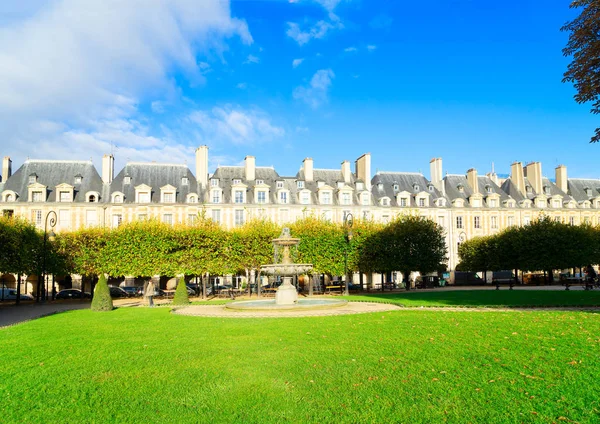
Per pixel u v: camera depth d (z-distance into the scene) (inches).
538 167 2979.8
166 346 498.9
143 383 353.4
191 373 378.6
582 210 2984.7
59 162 2439.7
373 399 305.0
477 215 2849.4
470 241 2600.9
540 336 493.7
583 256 2112.5
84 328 680.4
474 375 350.3
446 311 815.7
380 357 415.2
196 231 1775.3
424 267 1936.5
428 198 2792.8
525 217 2891.2
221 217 2460.6
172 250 1761.8
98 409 300.0
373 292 1815.9
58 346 515.8
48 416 289.6
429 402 296.8
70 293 1846.7
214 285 2209.6
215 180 2524.6
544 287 1881.2
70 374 382.9
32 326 729.6
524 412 276.8
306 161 2706.7
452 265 2755.9
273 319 741.3
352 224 1876.2
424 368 373.1
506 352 419.5
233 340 526.3
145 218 1999.3
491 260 2390.5
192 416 284.5
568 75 847.7
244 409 293.7
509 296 1229.1
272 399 310.5
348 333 554.3
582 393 304.5
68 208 2306.8
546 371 355.3
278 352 449.4
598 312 720.3
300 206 2554.1
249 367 393.1
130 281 2251.5
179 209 2416.3
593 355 398.3
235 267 1756.9
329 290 1862.7
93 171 2455.7
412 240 1920.5
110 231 1796.3
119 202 2361.0
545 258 2129.7
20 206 2274.9
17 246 1414.9
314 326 628.7
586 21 807.1
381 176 2866.6
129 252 1729.8
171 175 2524.6
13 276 2194.9
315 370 377.4
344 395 314.2
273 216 2517.2
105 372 387.9
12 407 306.3
